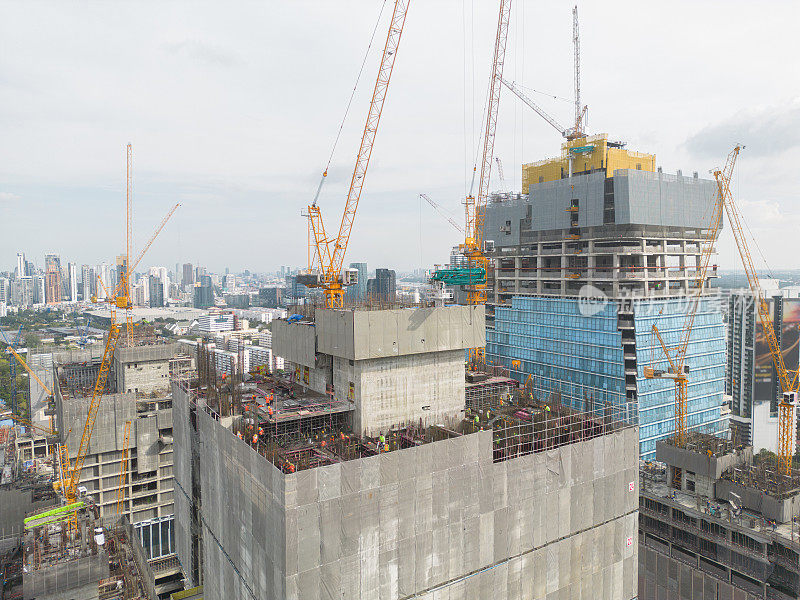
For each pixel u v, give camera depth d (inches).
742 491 4124.0
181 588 5305.1
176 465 4256.9
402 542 2368.4
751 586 3818.9
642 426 7426.2
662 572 4448.8
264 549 2265.0
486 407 3442.4
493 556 2664.9
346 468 2206.0
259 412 2792.8
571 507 2972.4
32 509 4439.0
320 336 3016.7
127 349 6752.0
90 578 3149.6
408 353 2856.8
